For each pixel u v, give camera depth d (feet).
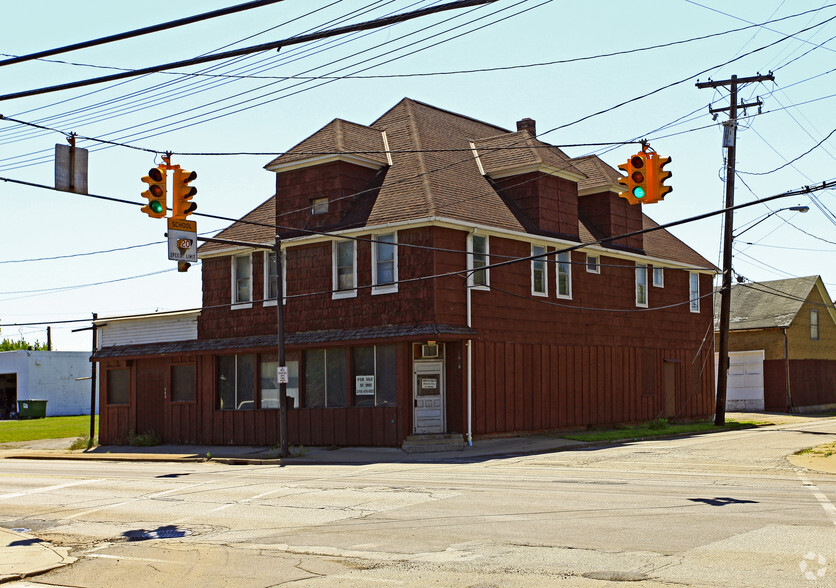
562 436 100.58
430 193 96.12
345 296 99.40
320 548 38.14
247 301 107.76
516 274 102.53
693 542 35.24
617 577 29.84
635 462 73.61
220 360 111.45
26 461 102.53
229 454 97.09
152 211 56.34
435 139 110.83
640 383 120.78
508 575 30.99
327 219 102.63
